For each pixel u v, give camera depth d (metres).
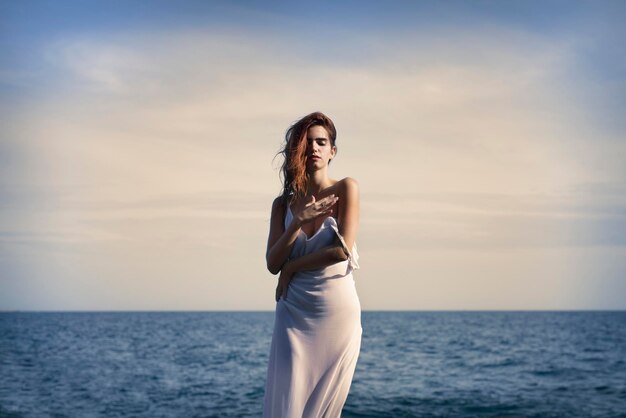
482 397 20.08
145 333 67.00
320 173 3.36
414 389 22.14
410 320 123.00
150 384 23.42
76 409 17.66
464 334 61.75
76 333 67.31
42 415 16.55
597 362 32.16
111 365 30.64
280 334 3.29
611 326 83.12
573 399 19.41
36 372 27.45
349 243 3.22
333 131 3.40
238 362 32.09
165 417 16.39
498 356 35.75
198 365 30.59
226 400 19.53
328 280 3.22
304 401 3.21
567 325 88.62
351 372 3.27
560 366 30.33
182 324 99.12
